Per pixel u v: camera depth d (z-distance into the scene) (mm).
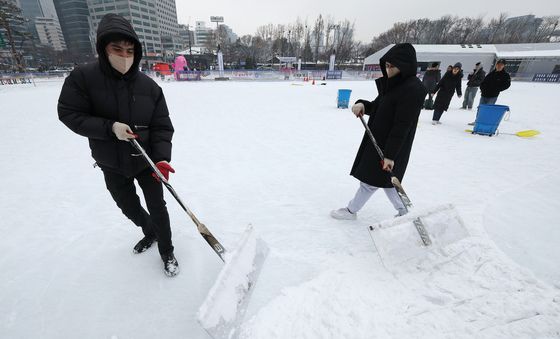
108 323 1516
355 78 28562
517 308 1513
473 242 2043
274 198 2896
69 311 1584
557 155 4258
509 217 2461
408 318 1471
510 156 4211
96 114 1470
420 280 1707
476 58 32438
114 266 1915
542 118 7285
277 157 4148
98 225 2396
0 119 7016
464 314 1489
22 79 22109
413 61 1796
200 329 1482
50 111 8164
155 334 1457
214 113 7887
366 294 1620
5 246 2117
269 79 27219
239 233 2291
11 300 1652
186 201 2818
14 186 3148
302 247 2092
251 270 1575
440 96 6293
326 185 3217
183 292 1712
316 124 6477
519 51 31609
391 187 2119
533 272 1790
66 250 2072
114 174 1636
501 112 5176
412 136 2004
